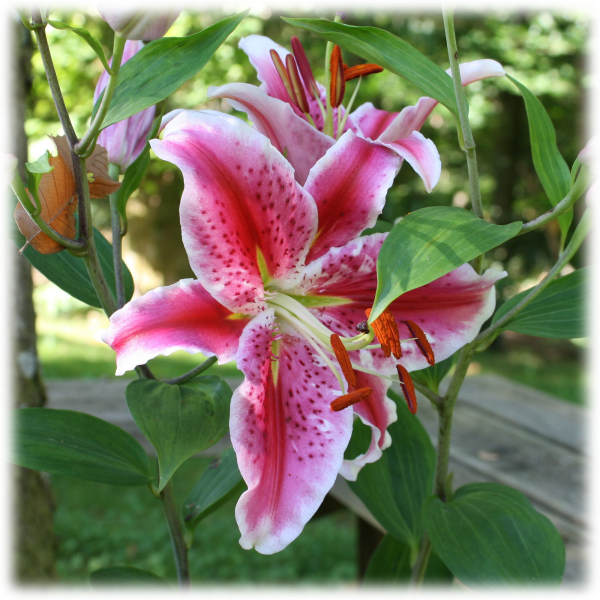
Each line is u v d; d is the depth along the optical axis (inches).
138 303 12.5
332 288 14.3
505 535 14.6
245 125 12.5
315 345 13.9
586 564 17.5
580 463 22.8
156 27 11.6
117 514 48.1
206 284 12.7
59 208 12.8
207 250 12.6
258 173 12.6
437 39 103.9
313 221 13.4
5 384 23.9
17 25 24.7
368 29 13.0
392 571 18.0
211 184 12.3
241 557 42.8
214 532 45.6
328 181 13.5
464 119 13.3
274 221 13.1
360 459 14.1
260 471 12.6
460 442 24.7
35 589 24.6
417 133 14.0
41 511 25.7
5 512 23.9
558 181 14.8
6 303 24.2
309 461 13.1
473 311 13.8
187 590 15.6
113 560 42.4
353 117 17.1
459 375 15.0
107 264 16.6
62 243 12.9
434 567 17.6
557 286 15.2
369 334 13.3
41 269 15.9
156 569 41.2
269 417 13.2
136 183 15.2
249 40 16.2
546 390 82.4
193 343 12.7
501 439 25.0
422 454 17.7
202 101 86.9
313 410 13.6
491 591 13.9
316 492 12.9
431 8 102.0
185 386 13.7
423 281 11.2
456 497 15.8
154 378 14.5
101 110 12.2
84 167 12.8
